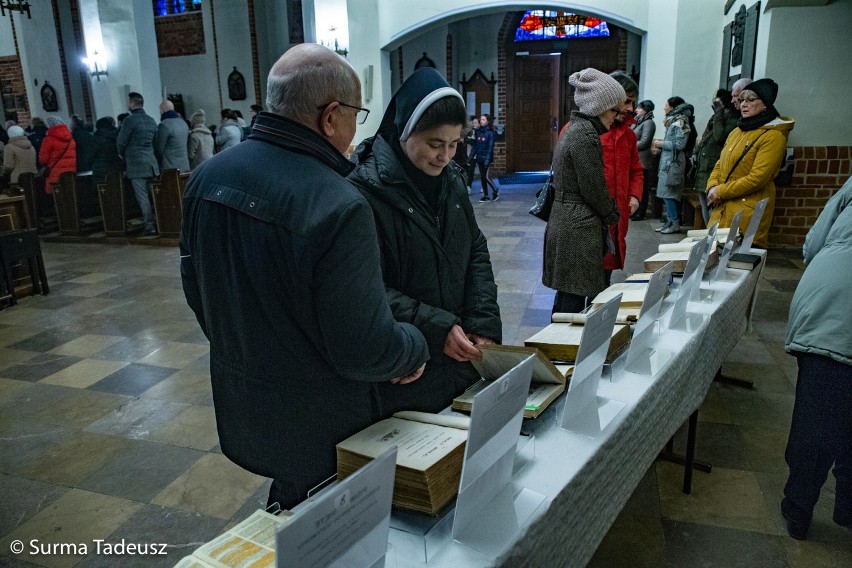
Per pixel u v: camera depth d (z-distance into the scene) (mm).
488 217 9297
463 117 1570
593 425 1462
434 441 1216
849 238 2045
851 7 5863
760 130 4203
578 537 1355
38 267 5793
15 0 14008
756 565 2113
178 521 2439
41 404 3504
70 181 8336
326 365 1301
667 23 8453
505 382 1058
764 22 6262
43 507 2545
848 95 6098
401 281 1708
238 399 1342
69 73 15109
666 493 2529
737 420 3115
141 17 10922
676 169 7344
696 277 2416
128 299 5617
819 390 2055
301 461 1348
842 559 2127
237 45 14727
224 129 10203
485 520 1124
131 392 3646
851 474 2150
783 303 4902
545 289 5488
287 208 1183
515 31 14219
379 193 1635
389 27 9633
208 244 1276
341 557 838
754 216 3184
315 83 1231
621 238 3395
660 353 1897
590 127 2988
